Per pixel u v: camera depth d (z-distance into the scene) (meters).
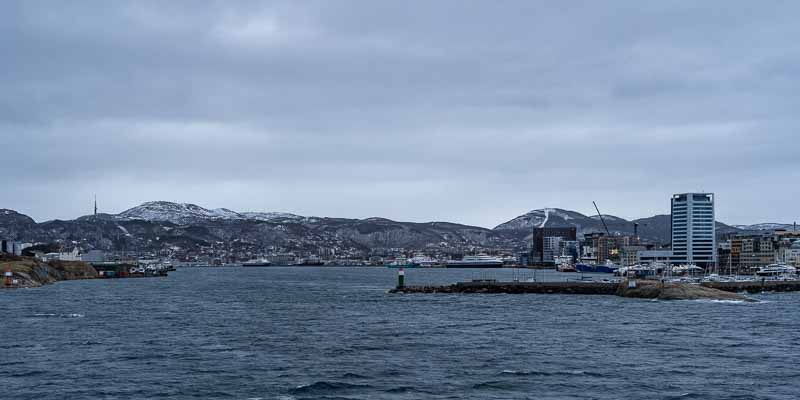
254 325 125.06
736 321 131.25
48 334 111.06
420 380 75.25
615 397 68.25
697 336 108.94
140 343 101.25
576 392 70.19
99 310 157.00
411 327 121.38
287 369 81.06
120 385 73.00
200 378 76.19
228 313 150.50
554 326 122.81
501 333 112.62
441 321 131.62
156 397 68.06
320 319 136.00
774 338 106.94
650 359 87.81
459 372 79.38
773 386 73.19
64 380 75.31
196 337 107.94
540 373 78.81
